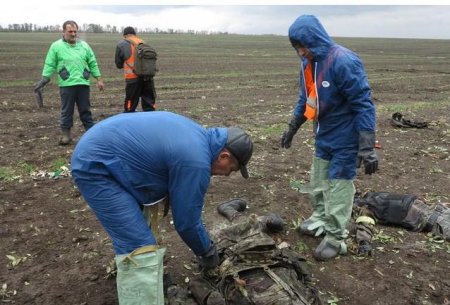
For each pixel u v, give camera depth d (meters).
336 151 4.60
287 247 4.84
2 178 7.10
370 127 4.25
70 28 8.62
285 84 20.47
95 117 11.92
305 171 7.68
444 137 10.30
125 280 3.40
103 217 3.38
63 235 5.39
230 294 3.89
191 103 14.52
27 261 4.86
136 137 3.33
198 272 4.68
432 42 87.94
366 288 4.50
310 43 4.26
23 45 37.47
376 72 27.14
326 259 4.93
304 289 3.97
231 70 25.48
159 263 3.42
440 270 4.81
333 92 4.36
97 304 4.23
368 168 4.26
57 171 7.39
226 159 3.43
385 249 5.18
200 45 53.12
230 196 6.55
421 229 5.55
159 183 3.41
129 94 10.41
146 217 3.99
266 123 11.50
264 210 6.10
